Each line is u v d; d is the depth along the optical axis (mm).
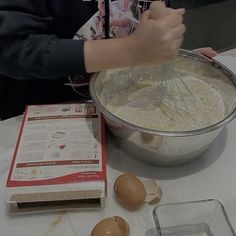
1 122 793
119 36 877
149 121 708
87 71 706
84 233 594
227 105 747
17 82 933
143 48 659
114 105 745
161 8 674
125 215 619
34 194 597
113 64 690
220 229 584
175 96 775
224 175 701
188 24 1553
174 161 696
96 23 850
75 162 638
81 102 801
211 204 614
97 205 626
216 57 968
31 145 667
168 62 743
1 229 597
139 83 807
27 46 689
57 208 622
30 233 593
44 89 934
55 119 729
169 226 590
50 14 786
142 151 687
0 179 667
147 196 637
